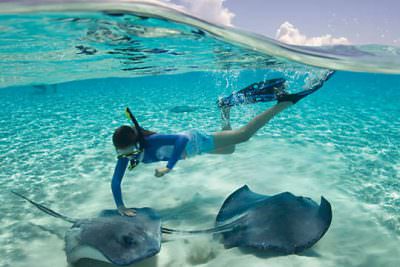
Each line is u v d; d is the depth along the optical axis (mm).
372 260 1443
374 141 3738
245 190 1977
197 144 1960
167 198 2320
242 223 1597
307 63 4684
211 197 2299
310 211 1560
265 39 3500
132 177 2783
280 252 1429
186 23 3061
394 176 2607
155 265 1445
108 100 8062
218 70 7066
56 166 3002
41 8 2627
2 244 1701
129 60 5336
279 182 2566
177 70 7281
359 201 2133
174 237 1683
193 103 7164
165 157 1846
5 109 6711
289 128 4512
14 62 5184
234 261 1396
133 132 1672
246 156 3270
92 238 1331
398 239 1629
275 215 1542
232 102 2441
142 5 2641
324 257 1442
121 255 1254
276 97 2275
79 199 2312
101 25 3133
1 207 2174
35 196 2361
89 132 4316
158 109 6207
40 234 1807
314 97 8812
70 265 1460
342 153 3287
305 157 3182
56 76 7441
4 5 2543
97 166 3000
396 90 12406
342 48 4035
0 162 3119
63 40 3764
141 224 1488
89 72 7078
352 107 6598
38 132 4359
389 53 4016
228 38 3570
